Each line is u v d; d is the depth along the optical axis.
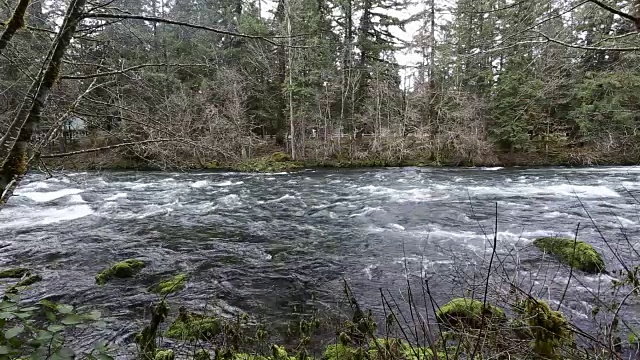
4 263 7.69
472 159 26.55
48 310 2.08
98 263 7.78
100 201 14.32
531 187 16.41
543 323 2.40
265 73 27.08
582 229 9.48
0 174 1.96
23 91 2.83
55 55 2.14
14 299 2.03
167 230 10.48
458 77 25.50
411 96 29.83
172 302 5.96
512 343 2.62
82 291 6.33
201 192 16.75
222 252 8.59
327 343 4.56
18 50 2.62
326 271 7.39
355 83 32.00
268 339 4.64
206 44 16.31
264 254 8.48
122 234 9.97
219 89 18.11
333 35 31.33
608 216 10.76
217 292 6.40
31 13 2.65
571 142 20.05
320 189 17.61
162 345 4.44
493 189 16.14
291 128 28.03
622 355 3.27
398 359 2.91
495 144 26.56
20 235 9.63
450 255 7.91
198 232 10.31
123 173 23.06
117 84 3.49
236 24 22.16
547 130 16.50
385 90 29.34
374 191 16.69
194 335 4.61
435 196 14.98
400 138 28.41
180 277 6.87
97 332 4.82
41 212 12.09
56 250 8.52
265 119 31.00
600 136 17.08
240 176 22.34
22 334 2.62
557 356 2.39
